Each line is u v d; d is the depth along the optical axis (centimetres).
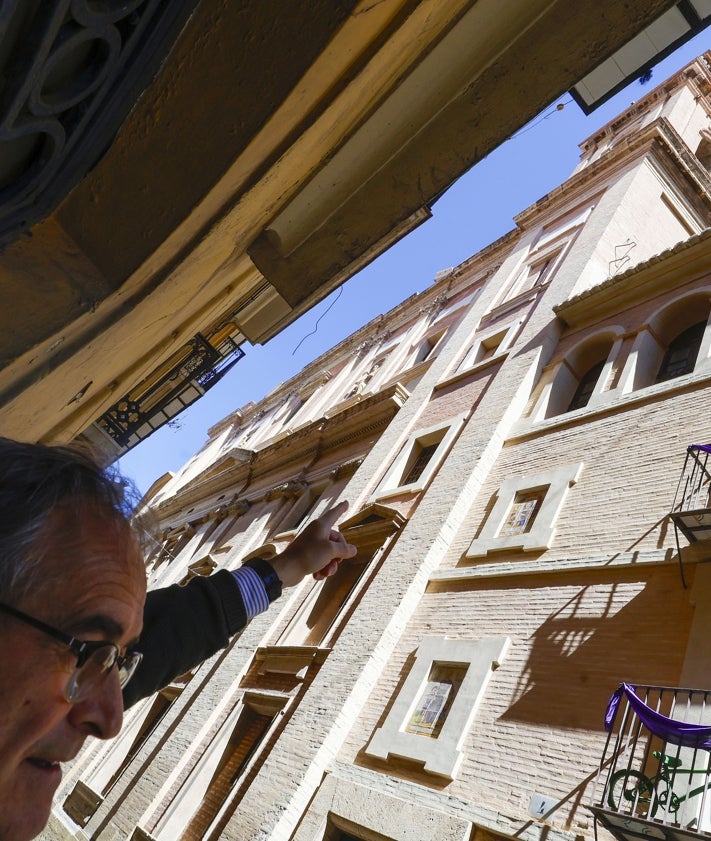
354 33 316
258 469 3070
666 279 1420
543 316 1697
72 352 404
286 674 1501
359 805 942
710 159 2573
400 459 1794
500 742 855
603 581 927
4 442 131
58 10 181
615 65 489
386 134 426
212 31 290
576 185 2369
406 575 1267
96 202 334
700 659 724
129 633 139
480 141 427
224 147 317
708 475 867
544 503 1141
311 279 520
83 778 1994
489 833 767
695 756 599
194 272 460
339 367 3722
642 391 1187
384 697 1106
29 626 115
